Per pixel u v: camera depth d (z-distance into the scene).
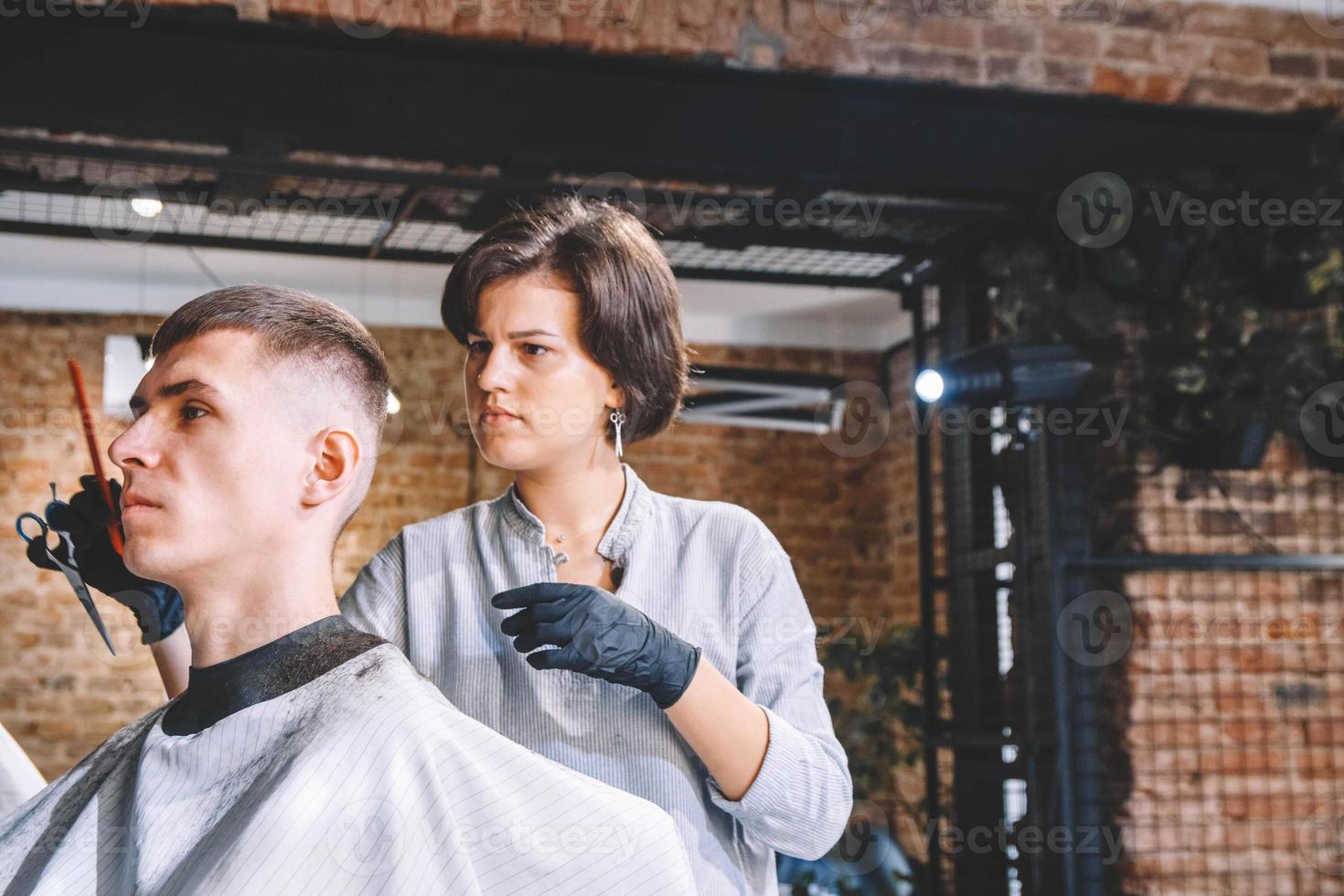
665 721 1.06
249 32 2.41
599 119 2.60
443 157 2.57
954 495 3.35
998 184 2.86
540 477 1.12
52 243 4.23
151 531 0.75
